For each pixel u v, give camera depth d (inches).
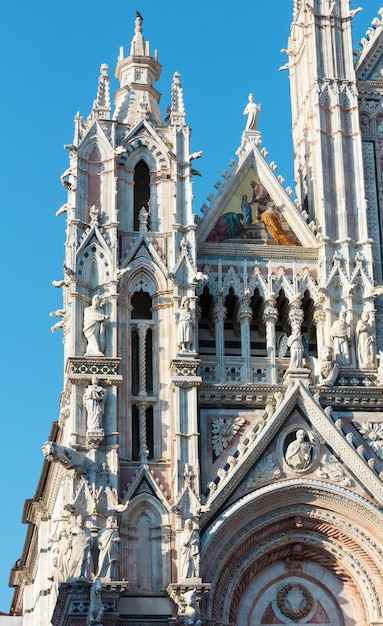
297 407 2591.0
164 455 2546.8
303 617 2541.8
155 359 2620.6
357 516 2549.2
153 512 2495.1
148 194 2800.2
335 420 2600.9
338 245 2765.7
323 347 2664.9
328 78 2901.1
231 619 2487.7
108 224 2674.7
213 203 2790.4
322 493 2541.8
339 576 2561.5
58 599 2399.1
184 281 2655.0
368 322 2699.3
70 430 2524.6
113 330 2588.6
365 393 2632.9
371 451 2608.3
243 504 2493.8
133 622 2404.0
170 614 2423.7
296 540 2556.6
